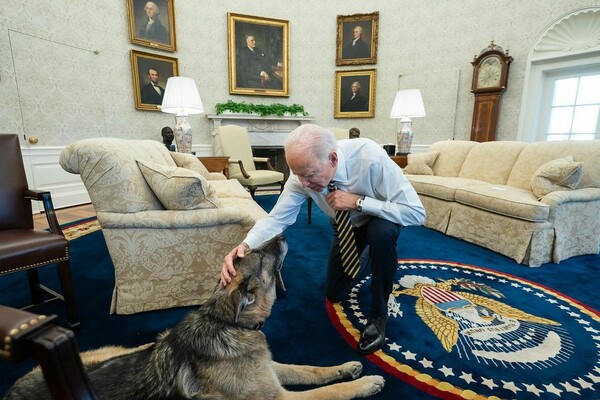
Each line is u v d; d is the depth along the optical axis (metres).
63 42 4.25
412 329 1.70
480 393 1.26
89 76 4.55
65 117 4.35
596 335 1.65
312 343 1.58
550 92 5.00
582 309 1.90
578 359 1.47
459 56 5.61
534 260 2.54
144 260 1.77
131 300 1.79
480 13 5.33
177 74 5.49
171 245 1.80
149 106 5.21
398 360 1.45
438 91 5.84
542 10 4.82
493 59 5.16
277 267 1.29
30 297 2.00
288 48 6.23
